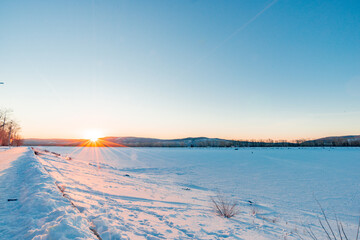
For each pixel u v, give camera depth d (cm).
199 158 5178
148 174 2447
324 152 7569
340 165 3372
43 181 646
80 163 2489
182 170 2897
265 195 1448
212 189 1614
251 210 960
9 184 649
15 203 455
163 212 659
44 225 322
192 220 623
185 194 1192
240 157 5481
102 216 453
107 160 4203
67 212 391
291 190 1630
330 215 1016
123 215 525
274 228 666
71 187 724
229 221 686
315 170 2825
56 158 2342
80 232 314
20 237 296
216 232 534
